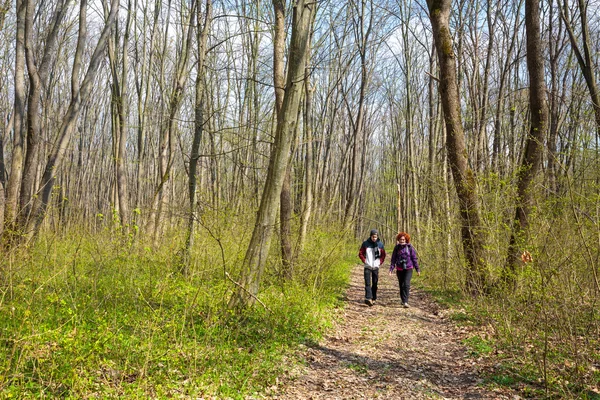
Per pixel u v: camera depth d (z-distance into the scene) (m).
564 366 5.60
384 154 46.12
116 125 20.02
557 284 5.80
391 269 11.20
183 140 23.62
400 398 5.05
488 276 9.00
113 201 20.48
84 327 5.59
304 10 7.83
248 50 20.52
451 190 12.60
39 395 4.09
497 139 17.36
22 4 11.46
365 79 22.44
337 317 9.38
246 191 11.73
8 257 6.64
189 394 4.56
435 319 9.61
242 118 21.92
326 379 5.61
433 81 23.28
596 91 11.35
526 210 8.72
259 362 5.69
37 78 11.52
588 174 8.82
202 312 6.71
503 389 5.21
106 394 4.31
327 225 13.81
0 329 5.29
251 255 7.81
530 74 9.61
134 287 7.13
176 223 9.41
